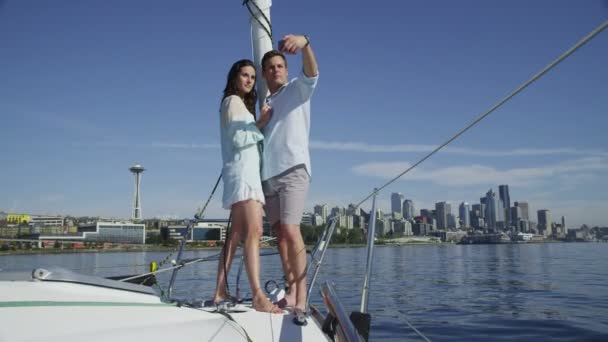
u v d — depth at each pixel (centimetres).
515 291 1327
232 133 242
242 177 239
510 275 1864
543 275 1856
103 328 155
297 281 251
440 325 813
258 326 200
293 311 220
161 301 182
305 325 205
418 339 689
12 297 148
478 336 734
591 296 1202
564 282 1569
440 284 1493
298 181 260
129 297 173
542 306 1050
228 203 241
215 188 303
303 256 254
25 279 160
